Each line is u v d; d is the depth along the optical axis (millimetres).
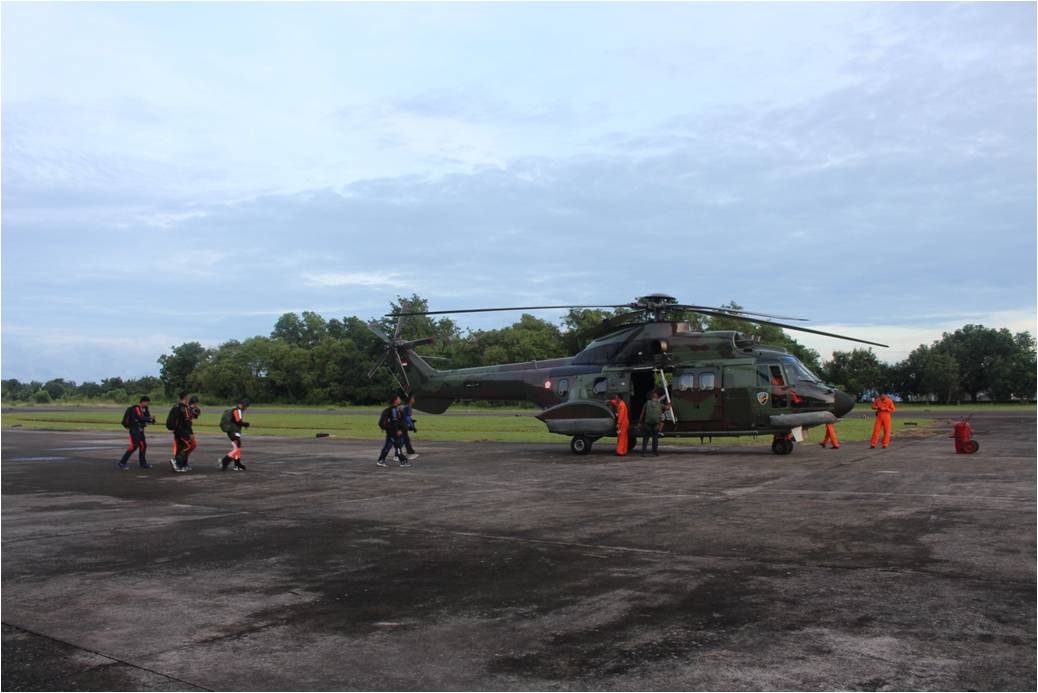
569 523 9992
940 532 8711
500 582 6840
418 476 16234
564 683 4410
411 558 7969
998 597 6027
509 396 23828
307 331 127438
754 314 19062
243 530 9852
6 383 165125
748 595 6203
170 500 12891
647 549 8164
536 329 100250
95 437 32594
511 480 15242
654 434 20109
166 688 4434
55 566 7746
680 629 5352
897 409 69875
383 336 26984
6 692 4363
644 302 21047
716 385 20047
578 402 21172
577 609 5902
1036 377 101938
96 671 4715
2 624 5719
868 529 8992
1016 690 4227
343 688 4402
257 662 4848
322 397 102562
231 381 108938
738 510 10695
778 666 4609
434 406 26047
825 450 21125
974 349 108625
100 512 11547
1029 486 12578
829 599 6039
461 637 5273
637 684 4375
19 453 23672
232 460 18047
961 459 17406
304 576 7215
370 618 5773
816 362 89875
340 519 10664
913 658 4711
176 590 6715
